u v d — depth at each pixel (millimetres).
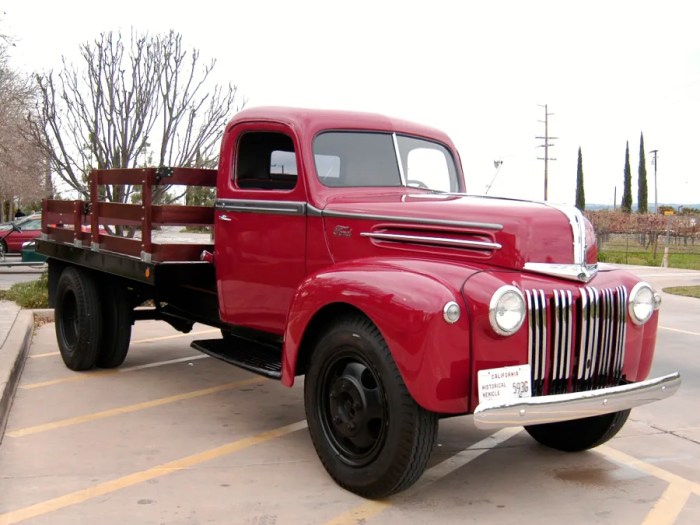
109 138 9766
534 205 3777
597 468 4164
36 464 3996
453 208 3805
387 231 3965
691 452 4496
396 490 3480
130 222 5371
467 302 3291
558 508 3564
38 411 5047
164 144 9781
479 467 4152
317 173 4383
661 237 42594
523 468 4148
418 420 3324
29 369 6363
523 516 3457
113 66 9688
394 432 3355
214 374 6328
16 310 9234
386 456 3396
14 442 4363
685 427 5059
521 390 3379
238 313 4867
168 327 8852
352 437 3605
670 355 7961
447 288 3311
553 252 3598
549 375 3504
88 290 6059
